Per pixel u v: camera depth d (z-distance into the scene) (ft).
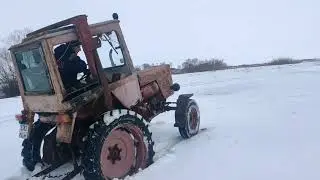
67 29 16.38
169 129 26.50
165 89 23.73
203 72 95.14
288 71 71.10
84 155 15.74
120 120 16.60
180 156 19.51
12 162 22.99
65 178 16.28
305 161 16.89
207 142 21.70
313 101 32.30
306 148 18.75
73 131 17.24
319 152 17.95
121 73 19.34
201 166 17.63
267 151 18.85
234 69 99.30
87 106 17.19
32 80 17.10
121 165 17.21
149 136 18.30
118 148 17.03
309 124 23.76
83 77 17.69
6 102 63.31
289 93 39.09
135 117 17.46
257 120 26.61
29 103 17.66
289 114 27.55
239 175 15.99
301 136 21.06
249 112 30.30
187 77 76.89
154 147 21.77
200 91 49.55
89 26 17.61
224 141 21.52
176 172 17.20
